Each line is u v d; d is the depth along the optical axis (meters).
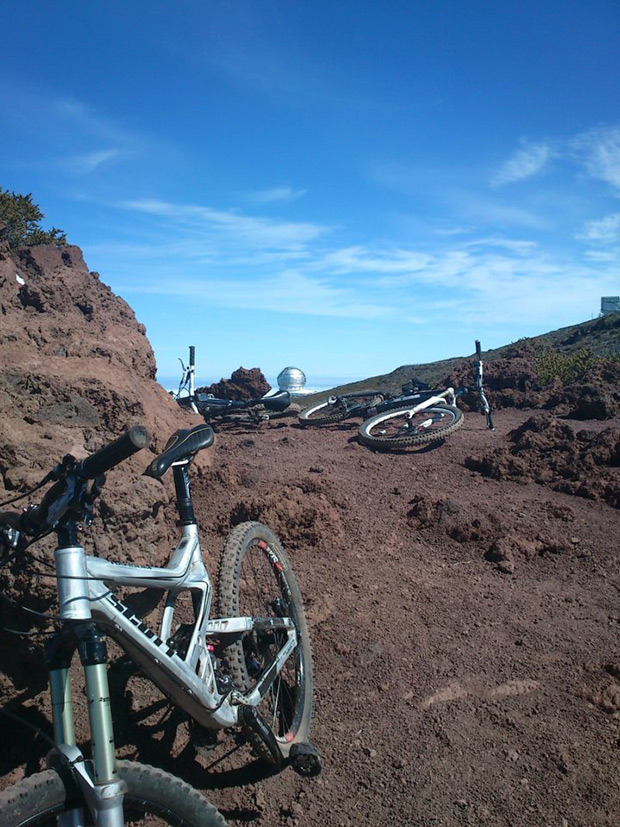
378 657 4.31
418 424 11.45
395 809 3.18
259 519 5.80
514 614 4.89
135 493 3.97
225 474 6.93
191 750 3.40
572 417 12.74
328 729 3.72
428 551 6.00
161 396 7.37
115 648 3.69
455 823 3.09
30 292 6.77
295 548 5.70
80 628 2.23
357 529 6.21
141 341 7.52
